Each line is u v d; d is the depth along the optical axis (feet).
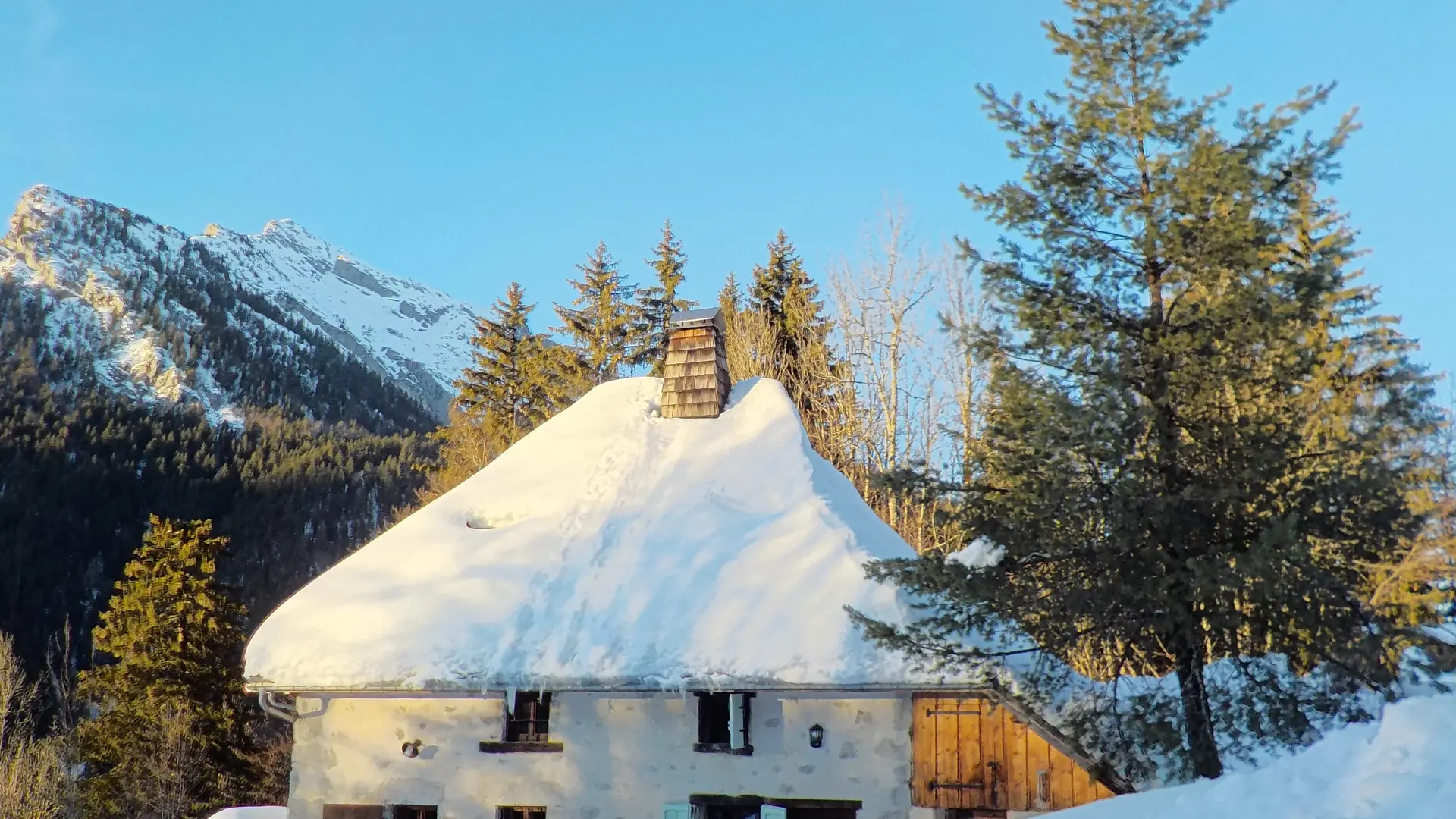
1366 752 22.12
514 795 41.98
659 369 107.96
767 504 48.49
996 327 36.50
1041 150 37.35
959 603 34.78
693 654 39.91
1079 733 33.47
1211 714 32.73
